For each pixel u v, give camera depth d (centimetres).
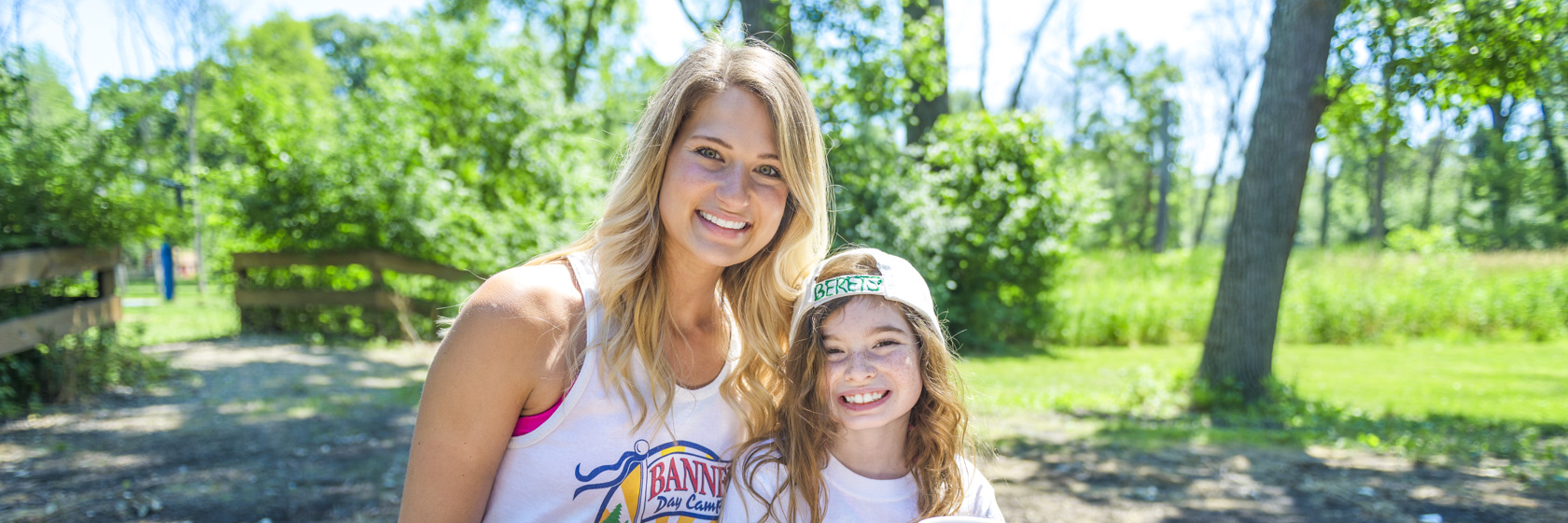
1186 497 480
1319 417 739
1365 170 3922
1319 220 5375
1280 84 791
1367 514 454
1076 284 1559
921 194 1118
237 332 1014
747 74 150
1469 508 462
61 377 595
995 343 1226
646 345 146
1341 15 782
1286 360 1141
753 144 149
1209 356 827
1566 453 593
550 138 1309
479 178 1205
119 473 440
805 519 170
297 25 3045
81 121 643
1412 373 1023
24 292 599
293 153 973
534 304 136
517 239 1053
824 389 177
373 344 948
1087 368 1030
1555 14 666
